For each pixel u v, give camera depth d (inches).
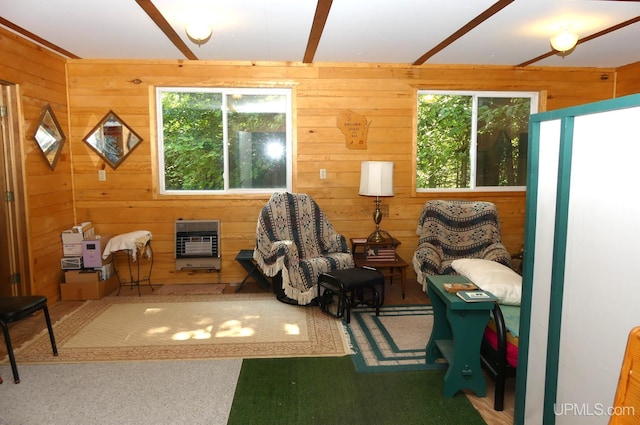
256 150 183.2
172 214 179.2
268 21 124.3
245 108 180.9
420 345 121.3
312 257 161.0
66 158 169.8
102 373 104.9
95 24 126.1
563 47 131.4
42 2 108.0
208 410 89.7
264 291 171.0
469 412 90.0
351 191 183.8
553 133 67.2
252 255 167.8
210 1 108.3
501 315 91.0
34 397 94.2
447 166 190.1
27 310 103.8
